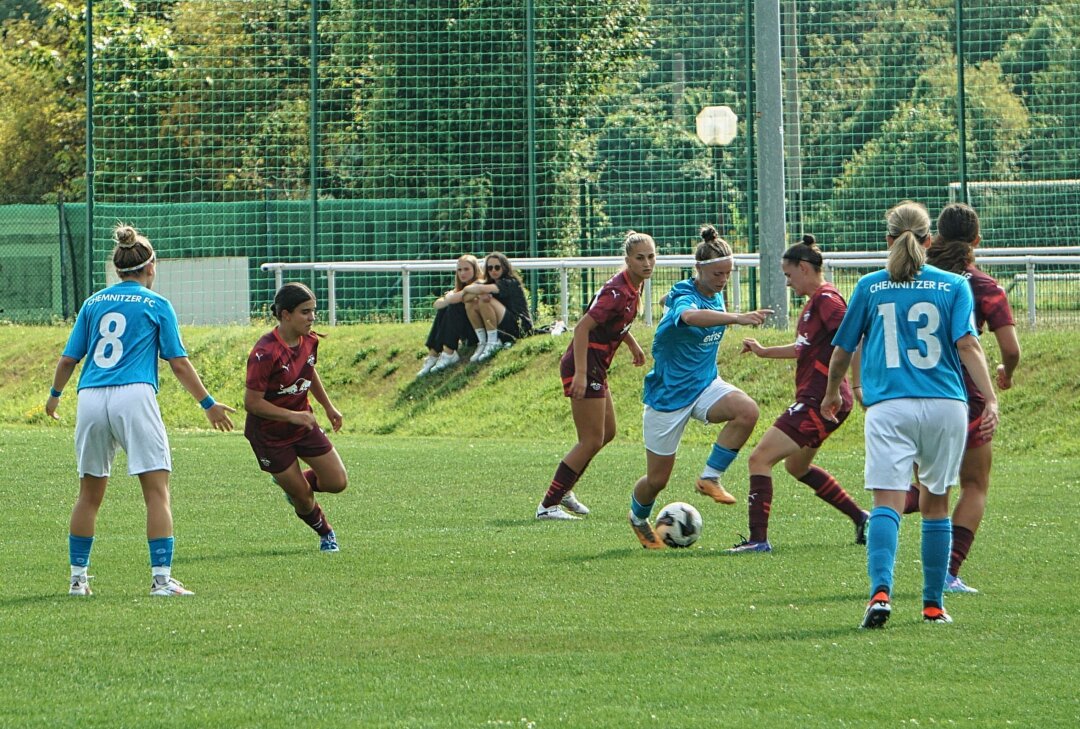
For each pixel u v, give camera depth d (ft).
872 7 139.13
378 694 31.94
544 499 65.16
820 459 87.25
